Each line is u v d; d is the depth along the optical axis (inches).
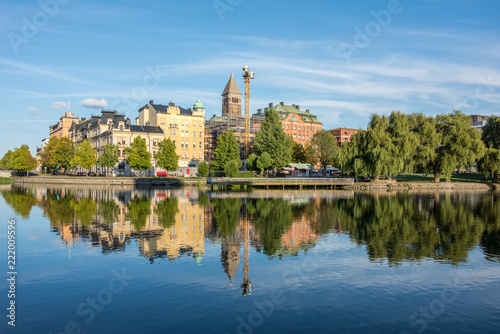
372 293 697.6
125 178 3887.8
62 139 4990.2
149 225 1380.4
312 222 1480.1
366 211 1813.5
